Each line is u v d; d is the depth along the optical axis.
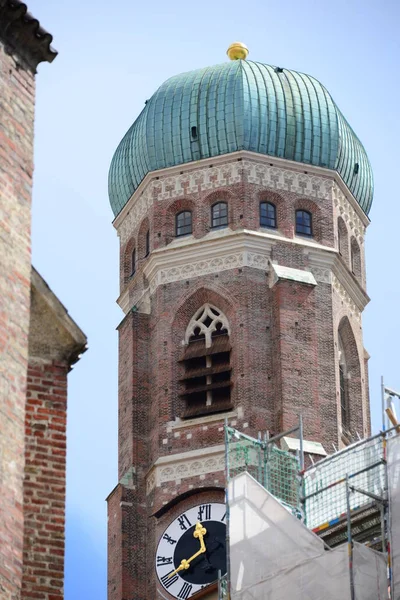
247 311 116.62
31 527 43.25
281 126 123.38
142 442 116.06
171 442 114.12
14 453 40.19
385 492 65.81
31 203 43.12
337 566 64.94
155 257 120.38
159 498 112.94
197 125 123.31
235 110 123.12
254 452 81.38
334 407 114.69
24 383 41.12
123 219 126.31
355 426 118.44
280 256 119.19
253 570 68.88
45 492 43.62
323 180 123.56
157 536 112.56
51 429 44.16
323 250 120.50
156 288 119.88
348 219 125.38
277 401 113.50
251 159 122.31
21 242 42.34
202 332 117.62
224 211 121.00
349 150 125.81
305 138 123.69
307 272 119.25
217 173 122.25
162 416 115.19
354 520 69.94
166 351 117.38
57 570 43.06
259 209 120.94
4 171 42.69
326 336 117.31
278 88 125.00
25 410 43.09
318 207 122.38
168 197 122.56
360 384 120.44
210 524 111.44
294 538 67.94
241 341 115.62
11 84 43.84
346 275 122.00
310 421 113.12
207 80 125.56
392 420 72.69
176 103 124.69
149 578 112.25
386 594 63.50
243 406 113.44
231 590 69.12
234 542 69.94
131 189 125.69
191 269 119.38
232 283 117.88
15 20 44.09
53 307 44.28
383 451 66.44
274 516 69.00
